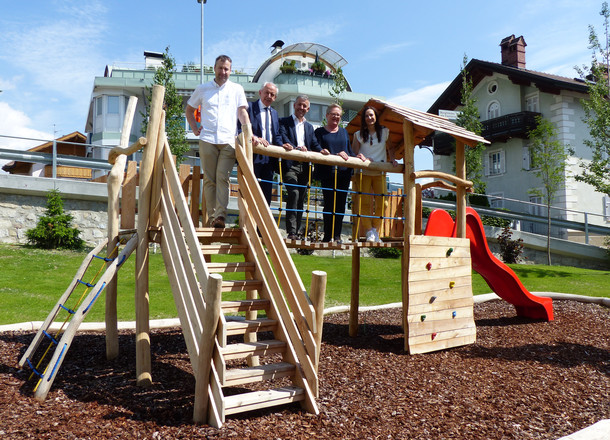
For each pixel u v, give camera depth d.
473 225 8.10
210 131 5.39
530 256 19.94
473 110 22.12
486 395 4.86
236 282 4.50
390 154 7.04
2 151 14.56
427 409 4.38
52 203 13.89
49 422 3.69
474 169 22.23
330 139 6.46
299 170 6.18
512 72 25.75
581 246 20.28
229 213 15.92
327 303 9.70
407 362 5.91
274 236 4.45
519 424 4.16
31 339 6.21
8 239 13.85
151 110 4.92
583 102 18.30
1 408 3.92
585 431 3.64
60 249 13.64
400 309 9.53
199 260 4.01
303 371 4.24
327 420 3.98
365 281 12.18
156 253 14.00
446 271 7.00
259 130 5.97
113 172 5.50
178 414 3.94
